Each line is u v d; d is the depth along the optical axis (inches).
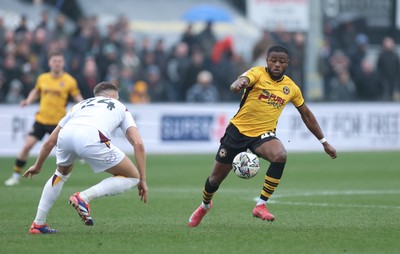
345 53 3919.8
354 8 4338.1
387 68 3782.0
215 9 3681.1
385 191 2062.0
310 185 2219.5
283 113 3368.6
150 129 3253.0
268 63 1350.9
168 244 1198.3
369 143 3481.8
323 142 1432.1
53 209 1627.7
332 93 3656.5
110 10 4224.9
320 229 1364.4
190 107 3292.3
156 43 3629.4
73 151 1243.8
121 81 3309.5
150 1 4411.9
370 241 1234.0
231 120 1370.6
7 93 3240.7
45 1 4097.0
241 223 1448.1
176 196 1914.4
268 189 1326.3
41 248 1161.4
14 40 3353.8
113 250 1147.3
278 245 1192.2
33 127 2219.5
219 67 3526.1
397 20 4333.2
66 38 3447.3
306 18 3631.9
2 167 2711.6
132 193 1948.8
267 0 3604.8
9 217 1518.2
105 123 1246.9
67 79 2224.4
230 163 1369.3
